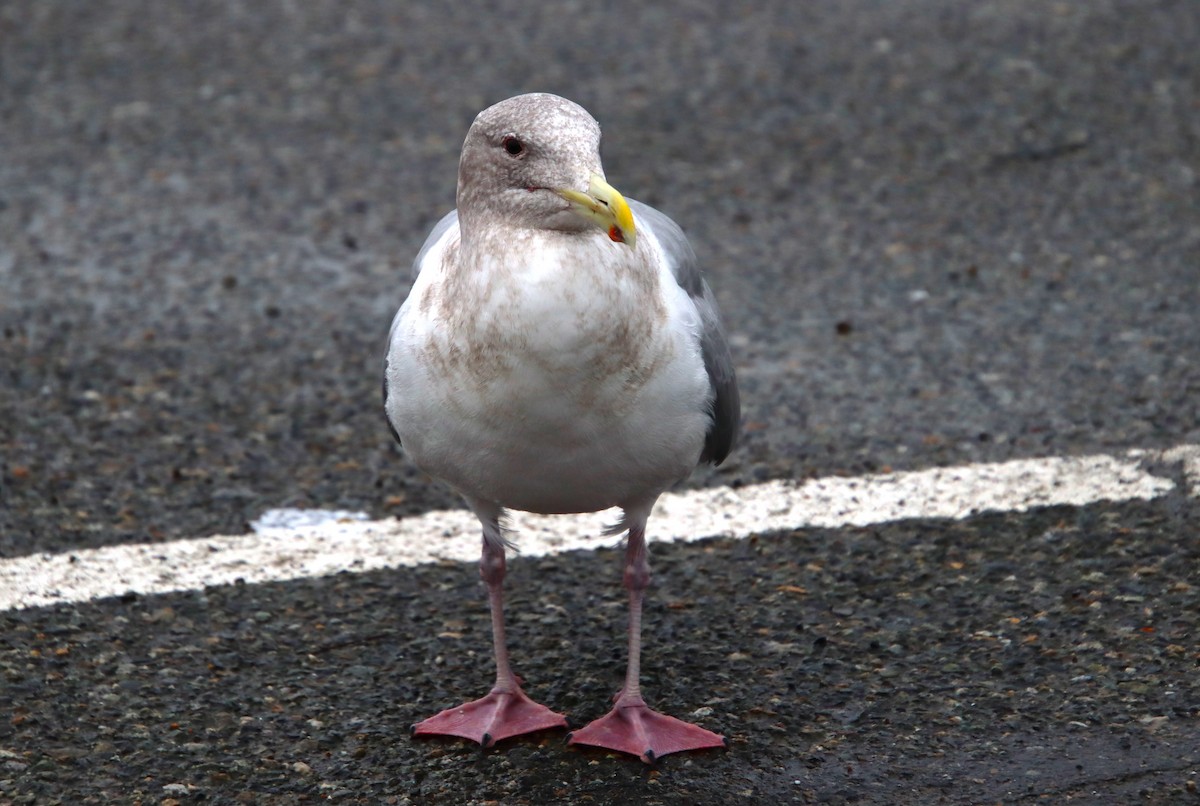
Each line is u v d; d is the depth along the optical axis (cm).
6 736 808
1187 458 1070
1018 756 766
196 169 1739
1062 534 981
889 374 1244
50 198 1664
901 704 821
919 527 1005
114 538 1030
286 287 1452
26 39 2155
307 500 1084
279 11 2266
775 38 2069
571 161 709
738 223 1560
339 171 1725
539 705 834
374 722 829
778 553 989
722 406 825
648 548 1004
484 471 765
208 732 815
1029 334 1297
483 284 718
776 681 852
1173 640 855
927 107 1812
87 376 1274
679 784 763
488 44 2100
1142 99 1783
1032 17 2067
